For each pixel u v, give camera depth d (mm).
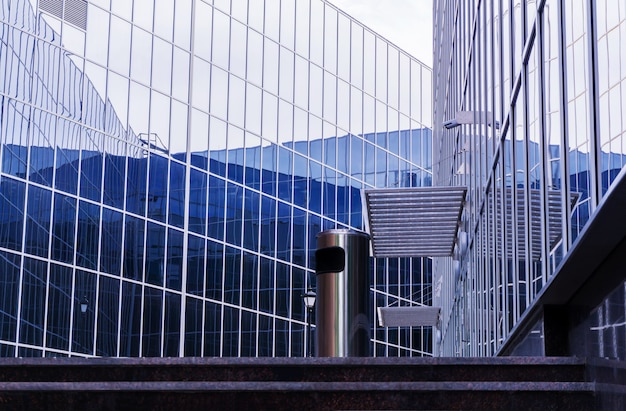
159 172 37625
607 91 5520
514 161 9672
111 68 35969
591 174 5922
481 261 13648
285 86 44188
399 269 50094
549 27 7488
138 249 36469
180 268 38062
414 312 31719
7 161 31578
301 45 45219
